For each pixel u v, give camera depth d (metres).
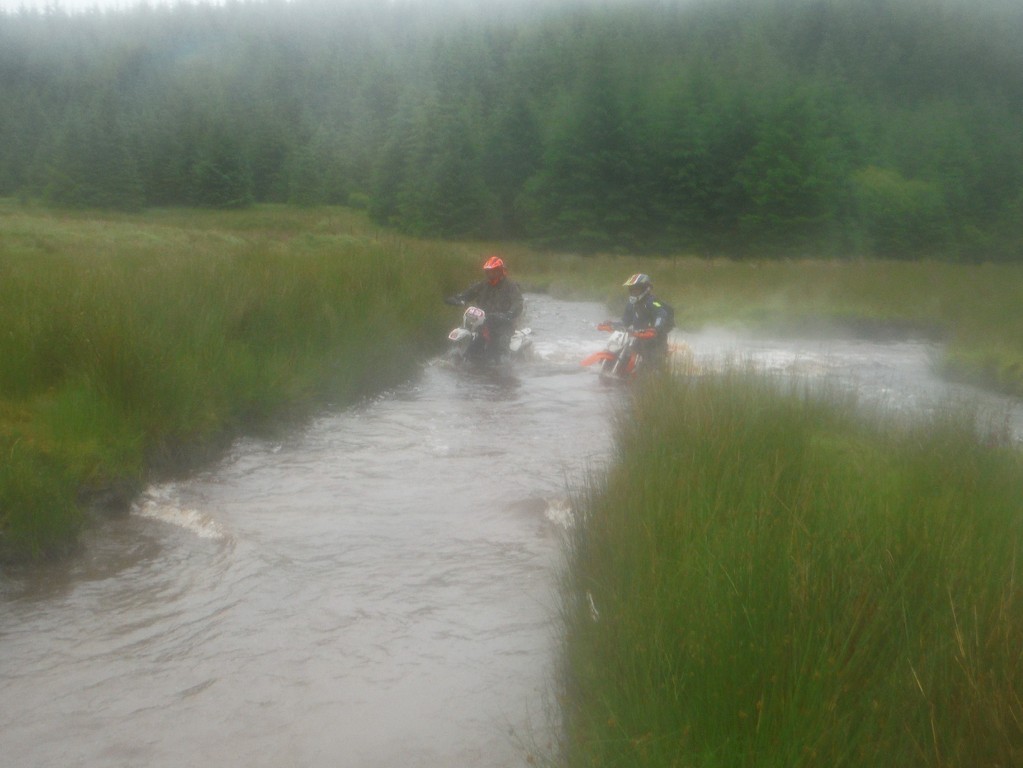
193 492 6.42
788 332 18.28
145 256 14.95
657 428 6.50
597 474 6.02
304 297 10.68
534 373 11.66
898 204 65.19
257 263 12.16
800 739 2.76
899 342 17.14
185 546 5.46
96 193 89.19
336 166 106.25
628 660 3.35
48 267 11.22
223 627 4.46
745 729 2.86
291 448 7.66
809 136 60.22
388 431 8.34
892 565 3.68
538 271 34.25
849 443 6.42
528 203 62.97
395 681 3.99
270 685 3.94
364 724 3.66
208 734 3.57
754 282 25.61
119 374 6.95
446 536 5.71
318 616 4.59
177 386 7.25
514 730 3.61
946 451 5.78
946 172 73.38
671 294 22.98
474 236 67.38
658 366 9.35
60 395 6.74
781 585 3.45
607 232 59.03
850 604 3.33
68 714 3.69
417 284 13.81
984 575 3.56
